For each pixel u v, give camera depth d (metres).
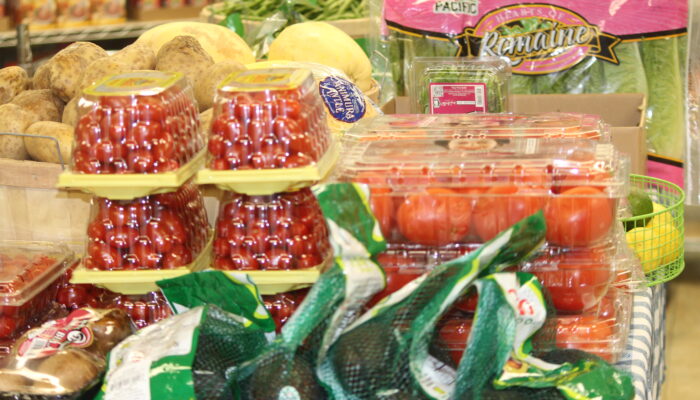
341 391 1.03
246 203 1.26
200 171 1.21
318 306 1.03
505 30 2.40
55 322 1.24
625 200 1.55
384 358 1.02
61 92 1.76
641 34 2.33
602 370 1.08
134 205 1.27
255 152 1.21
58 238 1.59
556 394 1.04
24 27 3.12
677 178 2.41
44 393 1.12
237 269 1.27
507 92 1.92
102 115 1.23
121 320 1.27
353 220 1.05
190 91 1.37
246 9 3.26
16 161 1.57
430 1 2.43
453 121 1.49
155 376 1.03
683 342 3.08
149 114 1.23
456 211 1.16
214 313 1.11
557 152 1.24
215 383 1.06
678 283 3.50
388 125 1.46
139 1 3.89
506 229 1.10
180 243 1.30
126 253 1.29
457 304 1.15
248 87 1.22
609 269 1.20
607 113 2.16
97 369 1.17
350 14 3.17
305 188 1.30
